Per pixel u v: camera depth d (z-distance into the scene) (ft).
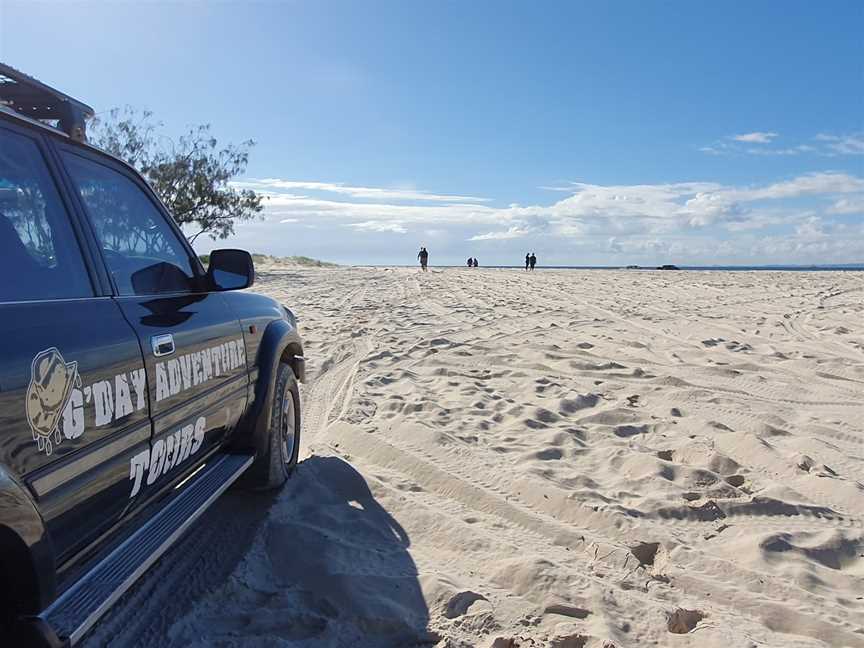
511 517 13.83
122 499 8.44
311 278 99.76
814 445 18.24
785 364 29.22
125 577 7.84
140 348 8.71
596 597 10.60
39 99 9.05
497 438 18.60
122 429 8.19
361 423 19.83
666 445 18.21
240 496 14.35
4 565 6.38
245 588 10.94
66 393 7.06
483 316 46.42
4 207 7.52
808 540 12.80
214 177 100.63
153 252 10.88
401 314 48.16
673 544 12.55
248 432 13.51
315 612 10.37
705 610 10.57
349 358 30.71
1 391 6.07
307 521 13.23
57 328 7.25
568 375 26.86
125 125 94.02
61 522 7.05
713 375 27.07
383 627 9.94
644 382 25.68
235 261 11.98
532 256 144.36
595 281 90.07
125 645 9.39
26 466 6.37
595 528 13.30
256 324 13.93
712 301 57.67
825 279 91.86
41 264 7.77
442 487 15.33
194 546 12.34
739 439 18.26
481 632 9.90
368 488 15.05
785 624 10.32
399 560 11.98
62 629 6.73
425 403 21.47
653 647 9.66
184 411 10.01
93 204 9.38
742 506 14.08
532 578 11.12
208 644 9.41
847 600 10.97
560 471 15.92
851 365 28.63
